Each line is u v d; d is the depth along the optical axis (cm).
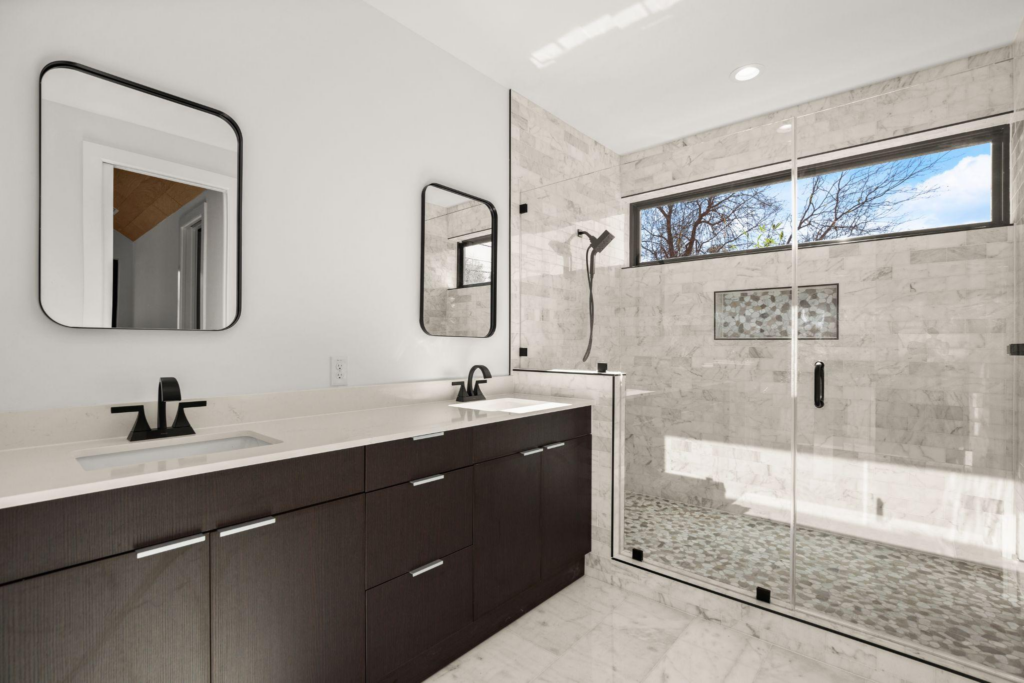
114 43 146
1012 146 163
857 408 186
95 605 96
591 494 246
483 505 183
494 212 273
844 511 187
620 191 247
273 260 181
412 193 231
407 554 156
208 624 112
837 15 218
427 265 237
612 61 257
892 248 180
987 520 163
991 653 160
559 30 232
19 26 130
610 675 167
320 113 195
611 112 312
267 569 122
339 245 201
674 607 214
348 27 205
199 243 161
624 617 206
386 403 212
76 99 138
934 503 171
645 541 231
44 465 111
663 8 216
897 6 211
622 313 245
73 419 136
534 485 207
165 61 155
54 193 135
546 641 188
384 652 149
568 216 268
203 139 162
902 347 178
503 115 281
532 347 283
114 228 144
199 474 111
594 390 247
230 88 170
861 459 184
